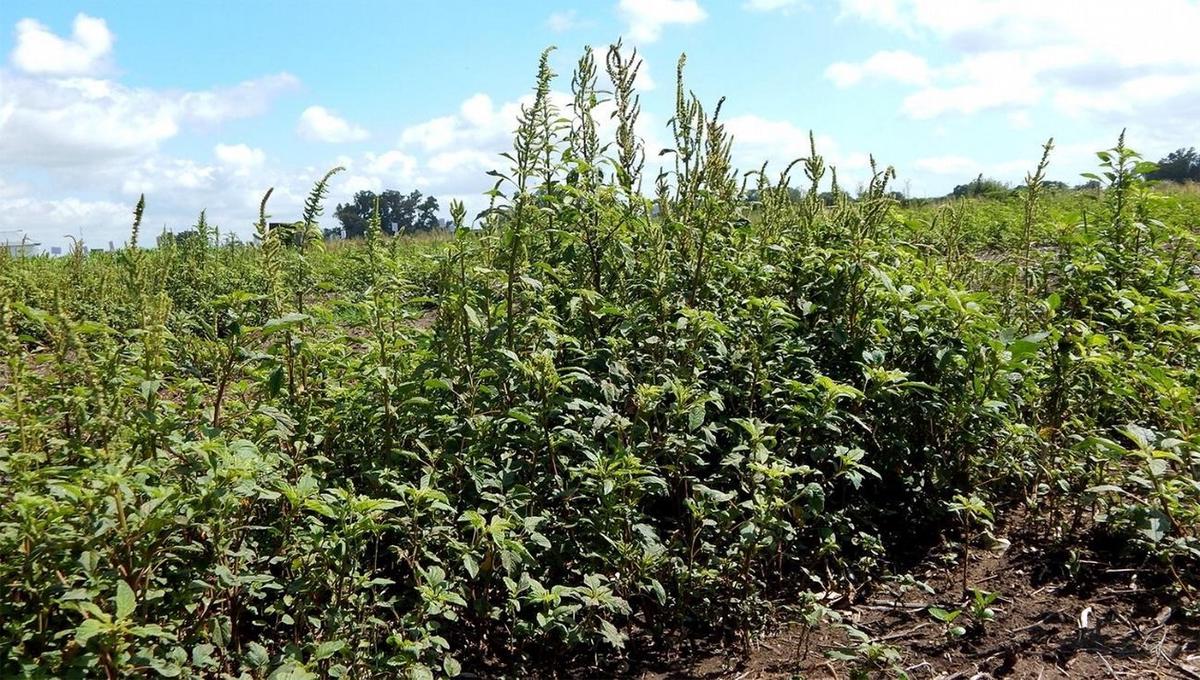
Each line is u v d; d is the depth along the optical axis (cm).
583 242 480
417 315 466
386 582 319
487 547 329
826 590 405
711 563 382
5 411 311
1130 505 428
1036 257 641
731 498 385
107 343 342
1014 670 343
